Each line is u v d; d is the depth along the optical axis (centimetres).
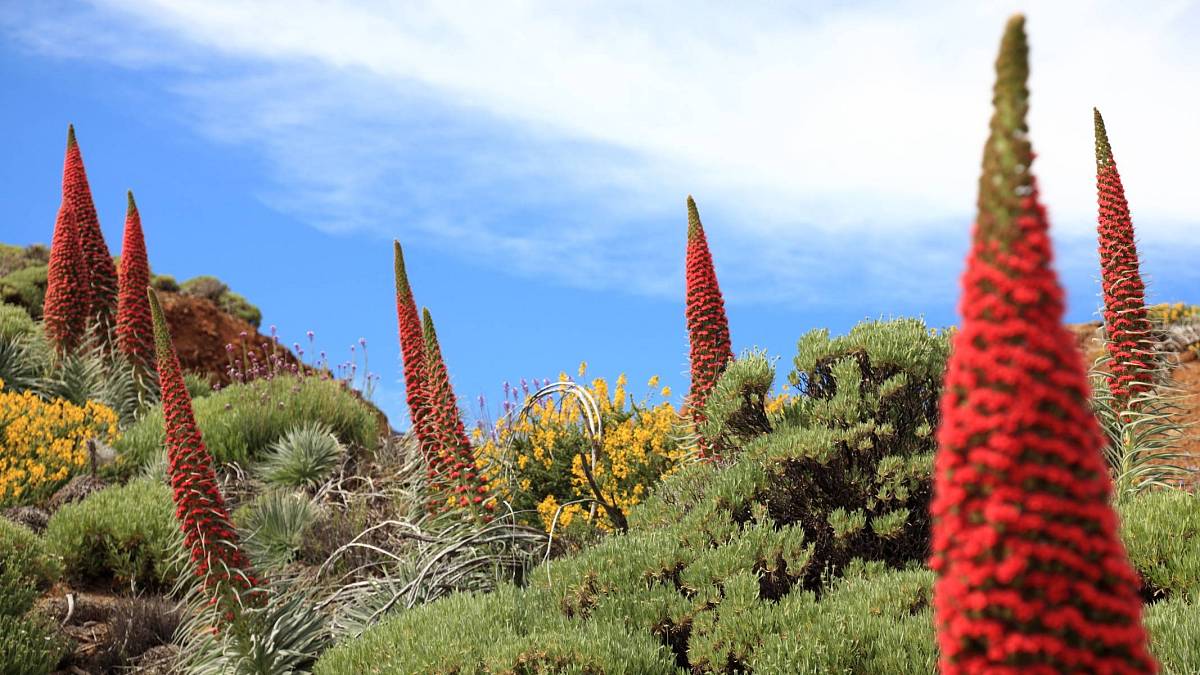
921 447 717
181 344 1800
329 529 944
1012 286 179
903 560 660
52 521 911
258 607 648
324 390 1353
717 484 690
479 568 752
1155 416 727
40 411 1175
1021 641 173
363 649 572
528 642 526
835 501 688
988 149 183
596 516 882
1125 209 745
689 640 544
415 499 903
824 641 491
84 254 1445
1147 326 742
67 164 1462
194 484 627
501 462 843
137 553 898
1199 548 550
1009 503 177
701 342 858
